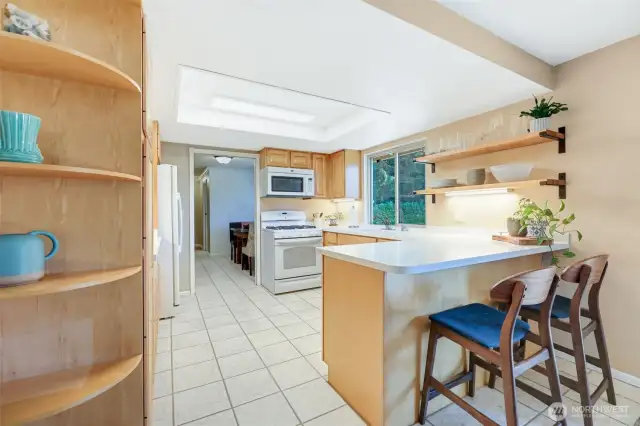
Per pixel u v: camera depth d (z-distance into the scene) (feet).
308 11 4.10
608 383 5.15
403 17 4.32
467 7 4.80
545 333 4.11
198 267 18.07
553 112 6.48
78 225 3.55
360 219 14.37
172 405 5.24
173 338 7.99
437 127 10.10
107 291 3.70
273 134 11.02
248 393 5.59
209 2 3.90
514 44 5.90
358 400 5.06
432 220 10.30
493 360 3.81
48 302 3.43
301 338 7.98
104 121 3.66
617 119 5.87
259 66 5.75
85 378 3.32
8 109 3.26
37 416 2.69
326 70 5.85
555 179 6.59
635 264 5.68
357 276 5.12
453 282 5.39
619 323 5.90
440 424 4.78
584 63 6.32
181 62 5.54
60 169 2.82
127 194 3.78
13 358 3.29
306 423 4.82
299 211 14.80
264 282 13.47
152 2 3.88
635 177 5.65
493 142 7.45
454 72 5.92
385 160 13.19
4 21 2.85
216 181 24.13
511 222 6.92
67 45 3.53
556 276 4.01
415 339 4.89
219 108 9.72
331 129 11.82
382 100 7.58
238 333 8.32
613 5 4.73
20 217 3.30
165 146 11.98
